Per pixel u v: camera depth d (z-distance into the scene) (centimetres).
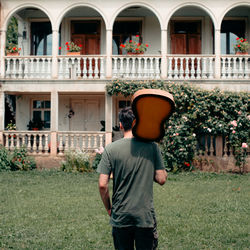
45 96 1508
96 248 439
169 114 280
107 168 288
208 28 1455
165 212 621
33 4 1262
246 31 1454
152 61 1252
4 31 1276
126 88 1203
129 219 275
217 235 489
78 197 761
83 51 1496
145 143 296
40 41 1506
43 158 1252
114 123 1487
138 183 282
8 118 1653
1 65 1276
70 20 1500
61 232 506
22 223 554
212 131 1189
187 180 1007
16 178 1024
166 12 1236
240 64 1221
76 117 1509
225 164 1191
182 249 432
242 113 1157
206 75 1298
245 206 668
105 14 1248
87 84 1252
